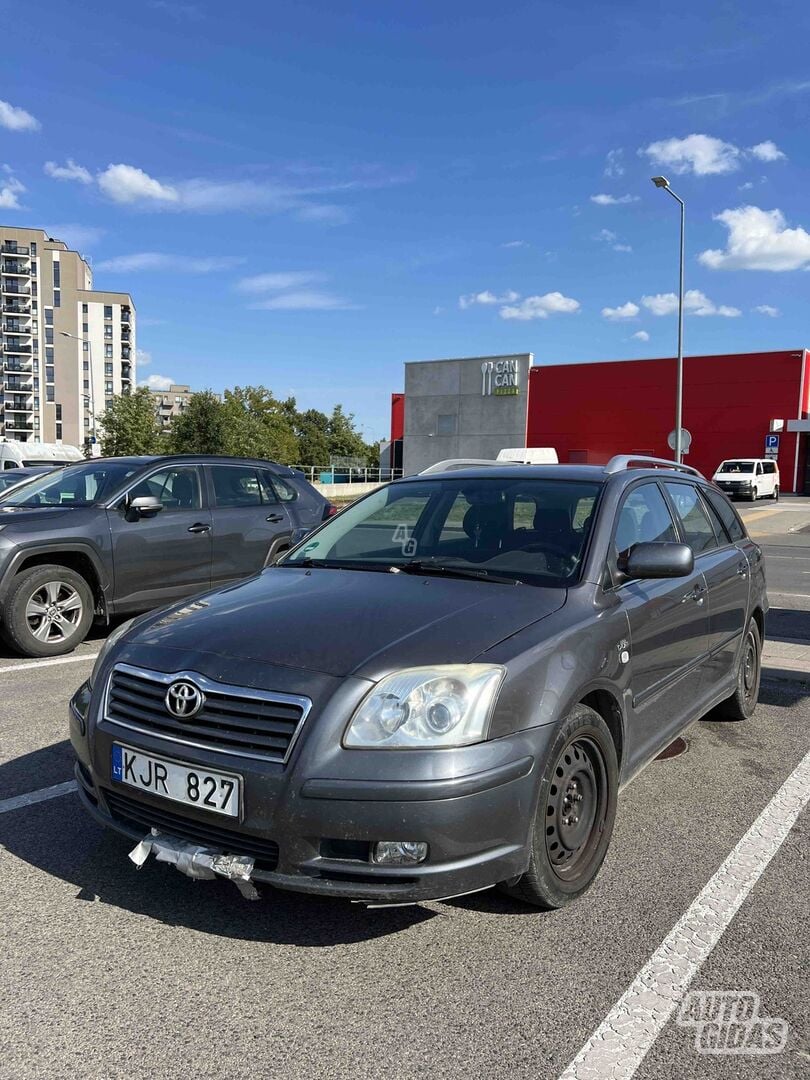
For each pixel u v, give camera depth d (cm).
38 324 13375
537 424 4734
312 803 244
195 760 261
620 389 4466
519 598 314
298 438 10388
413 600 311
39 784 408
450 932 282
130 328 14600
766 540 1902
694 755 467
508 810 256
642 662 346
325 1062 220
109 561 697
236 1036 229
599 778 308
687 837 360
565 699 277
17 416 13338
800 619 890
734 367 4141
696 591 414
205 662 276
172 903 299
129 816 284
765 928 287
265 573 386
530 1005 244
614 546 356
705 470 4247
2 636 678
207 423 5309
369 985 252
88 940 275
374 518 419
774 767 448
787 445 4016
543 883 278
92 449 4588
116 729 284
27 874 320
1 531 653
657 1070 218
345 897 245
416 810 242
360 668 261
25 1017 237
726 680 483
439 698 254
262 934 279
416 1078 214
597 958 268
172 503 754
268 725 256
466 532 379
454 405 5009
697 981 256
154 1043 226
